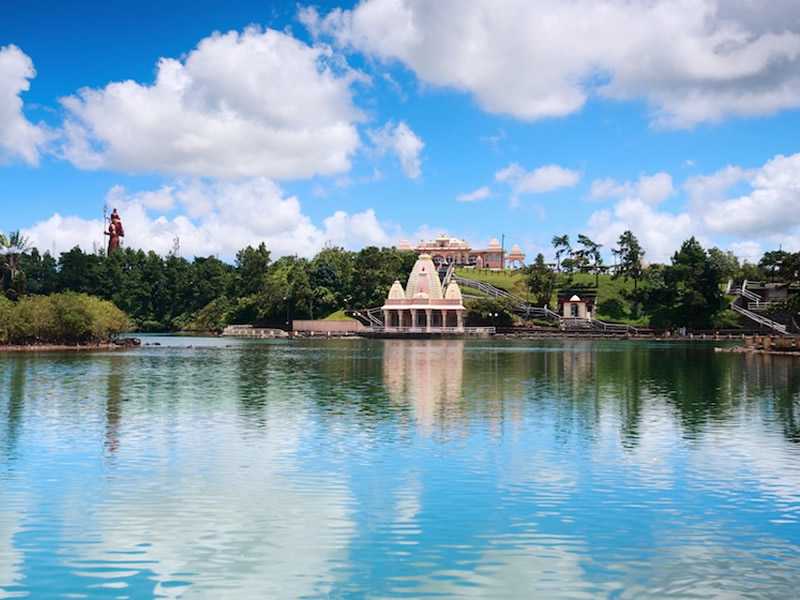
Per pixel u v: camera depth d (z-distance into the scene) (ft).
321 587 59.62
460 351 400.47
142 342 510.17
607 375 230.89
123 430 122.31
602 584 60.18
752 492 85.05
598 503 80.64
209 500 81.35
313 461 99.55
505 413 143.33
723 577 61.46
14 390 181.57
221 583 60.34
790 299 399.85
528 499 81.92
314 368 265.34
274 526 73.10
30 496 82.64
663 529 72.64
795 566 63.77
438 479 90.27
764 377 222.69
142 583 60.23
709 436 118.21
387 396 172.14
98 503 80.18
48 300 379.35
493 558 65.31
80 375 225.35
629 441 113.60
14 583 60.13
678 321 635.25
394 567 63.41
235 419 134.72
